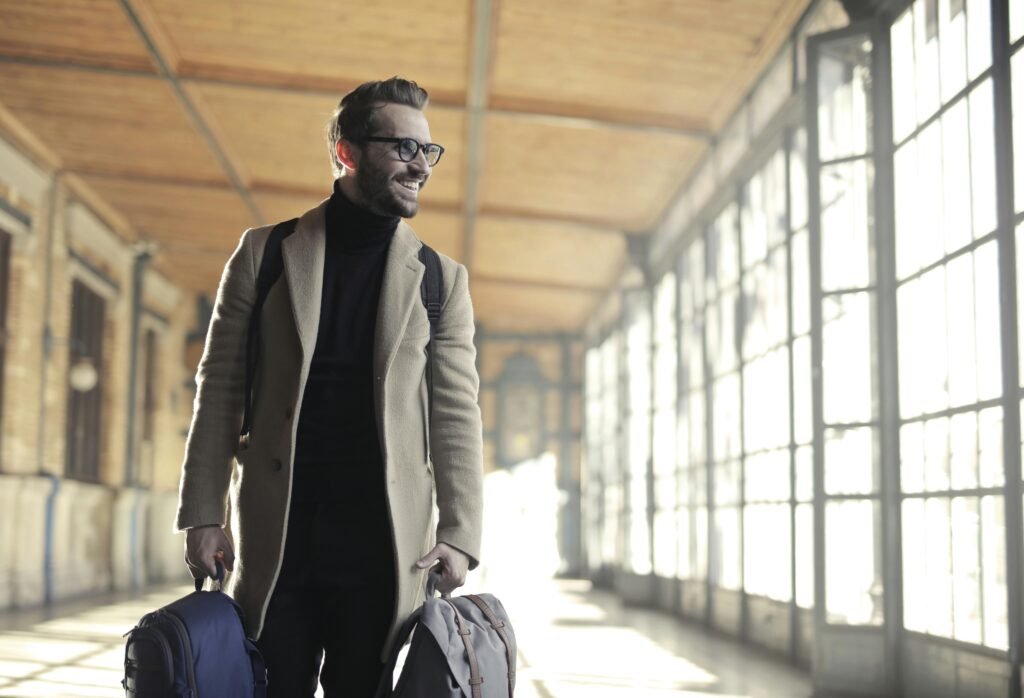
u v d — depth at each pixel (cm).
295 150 970
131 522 1334
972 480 474
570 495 1820
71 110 901
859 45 579
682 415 1061
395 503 211
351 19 702
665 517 1145
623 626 959
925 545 518
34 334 1019
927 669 512
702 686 587
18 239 991
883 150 566
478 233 1230
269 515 209
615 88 798
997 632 448
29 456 1012
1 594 959
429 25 703
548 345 1855
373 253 221
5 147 931
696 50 724
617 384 1459
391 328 215
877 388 556
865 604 546
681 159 947
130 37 749
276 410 213
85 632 784
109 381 1285
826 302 565
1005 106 445
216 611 198
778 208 746
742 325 834
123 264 1302
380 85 216
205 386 219
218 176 1055
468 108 830
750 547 810
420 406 220
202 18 718
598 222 1168
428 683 202
